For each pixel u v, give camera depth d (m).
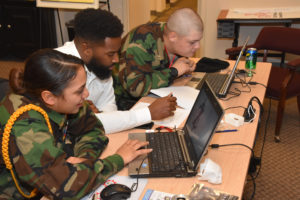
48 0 3.25
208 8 3.91
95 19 1.44
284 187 2.07
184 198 0.93
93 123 1.28
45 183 0.92
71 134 1.27
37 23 4.21
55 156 0.95
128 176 1.06
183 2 7.20
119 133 1.37
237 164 1.12
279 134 2.69
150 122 1.43
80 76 1.00
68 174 0.95
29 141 0.93
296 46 2.71
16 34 4.30
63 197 0.93
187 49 1.80
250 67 2.12
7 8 4.18
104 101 1.84
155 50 1.84
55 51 1.01
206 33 4.04
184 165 1.08
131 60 1.78
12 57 4.64
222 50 4.07
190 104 1.59
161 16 6.10
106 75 1.61
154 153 1.17
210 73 2.10
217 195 0.94
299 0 3.58
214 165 1.02
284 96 2.41
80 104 1.06
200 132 1.09
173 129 1.37
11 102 0.99
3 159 1.00
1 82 1.29
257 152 2.45
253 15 3.34
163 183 1.02
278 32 2.82
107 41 1.45
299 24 3.71
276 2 3.65
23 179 0.94
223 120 1.42
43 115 1.02
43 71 0.95
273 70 2.77
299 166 2.28
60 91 0.98
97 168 1.01
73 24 1.55
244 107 1.58
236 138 1.29
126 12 4.03
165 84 1.79
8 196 1.11
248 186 2.08
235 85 1.88
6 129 0.94
